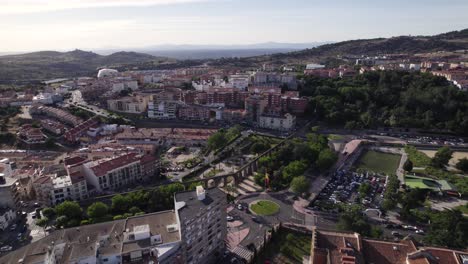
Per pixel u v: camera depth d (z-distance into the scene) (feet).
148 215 515.50
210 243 504.43
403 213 636.89
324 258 385.50
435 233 525.75
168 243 445.78
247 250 546.67
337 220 636.48
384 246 405.59
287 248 542.57
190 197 503.20
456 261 375.04
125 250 429.79
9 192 639.76
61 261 408.05
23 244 568.82
